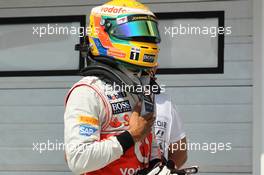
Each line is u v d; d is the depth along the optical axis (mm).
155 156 4680
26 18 8828
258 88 7980
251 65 8086
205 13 8242
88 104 4270
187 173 4543
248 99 8070
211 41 8219
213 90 8164
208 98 8172
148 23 4500
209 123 8148
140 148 4461
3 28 8938
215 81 8164
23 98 8773
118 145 4180
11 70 8844
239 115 8086
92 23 4574
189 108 8203
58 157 8648
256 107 7984
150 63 4488
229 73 8141
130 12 4477
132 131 4238
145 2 8406
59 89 8688
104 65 4473
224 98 8133
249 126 8055
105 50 4461
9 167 8781
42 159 8695
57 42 8742
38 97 8734
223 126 8117
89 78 4383
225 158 8094
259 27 8008
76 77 8648
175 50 8297
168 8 8344
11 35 8883
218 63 8172
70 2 8703
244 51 8109
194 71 8227
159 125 5047
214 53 8203
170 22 8344
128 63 4422
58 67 8719
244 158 8047
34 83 8750
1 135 8812
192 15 8289
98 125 4305
